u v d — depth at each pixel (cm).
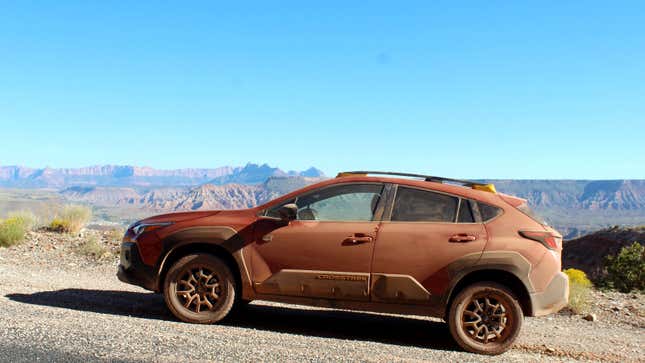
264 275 574
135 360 394
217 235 584
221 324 575
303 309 705
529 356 533
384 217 569
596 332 717
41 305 597
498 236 544
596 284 1268
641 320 830
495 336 530
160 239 596
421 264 546
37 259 1092
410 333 598
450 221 559
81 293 711
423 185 575
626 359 558
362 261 555
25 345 412
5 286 719
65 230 1396
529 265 535
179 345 443
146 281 599
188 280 582
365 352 471
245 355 427
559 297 539
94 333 461
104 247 1234
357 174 600
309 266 566
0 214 1407
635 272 1202
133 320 543
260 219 588
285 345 473
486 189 577
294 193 594
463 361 479
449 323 539
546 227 556
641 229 4528
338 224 572
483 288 536
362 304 557
